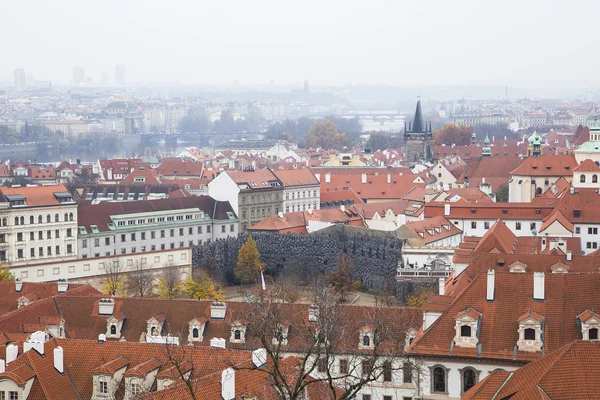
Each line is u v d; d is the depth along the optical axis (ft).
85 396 510.99
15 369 493.77
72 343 534.78
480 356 559.79
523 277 582.76
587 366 395.34
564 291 573.33
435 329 578.66
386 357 554.87
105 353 527.40
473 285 590.14
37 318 648.79
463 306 581.53
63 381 511.40
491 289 580.30
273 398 458.91
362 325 615.98
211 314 654.12
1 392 488.02
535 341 556.10
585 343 404.57
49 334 616.39
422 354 569.23
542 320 559.38
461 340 566.77
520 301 575.79
